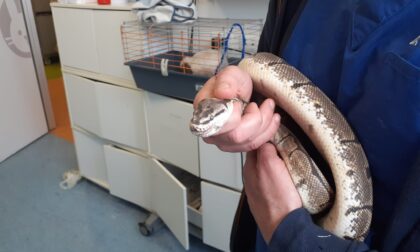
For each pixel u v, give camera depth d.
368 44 0.56
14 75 2.97
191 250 2.00
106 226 2.18
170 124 1.81
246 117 0.56
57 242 2.05
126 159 2.18
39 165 2.86
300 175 0.73
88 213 2.30
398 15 0.53
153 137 1.96
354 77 0.59
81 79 2.19
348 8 0.61
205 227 1.89
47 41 5.52
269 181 0.63
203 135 0.59
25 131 3.14
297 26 0.70
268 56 0.78
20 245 2.02
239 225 0.89
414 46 0.50
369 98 0.55
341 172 0.65
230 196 1.72
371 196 0.61
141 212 2.31
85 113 2.29
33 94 3.19
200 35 1.95
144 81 1.75
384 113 0.53
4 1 2.81
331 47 0.65
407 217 0.47
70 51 2.17
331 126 0.67
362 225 0.62
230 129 0.55
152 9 1.69
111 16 1.86
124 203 2.41
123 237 2.09
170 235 2.11
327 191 0.71
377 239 0.62
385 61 0.52
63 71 2.30
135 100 1.97
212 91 0.67
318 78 0.69
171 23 1.75
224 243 1.85
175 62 1.79
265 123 0.57
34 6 5.26
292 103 0.73
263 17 1.78
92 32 1.98
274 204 0.61
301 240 0.52
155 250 1.99
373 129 0.55
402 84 0.49
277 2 0.80
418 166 0.47
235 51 1.87
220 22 1.89
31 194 2.49
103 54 2.00
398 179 0.54
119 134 2.14
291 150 0.76
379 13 0.55
